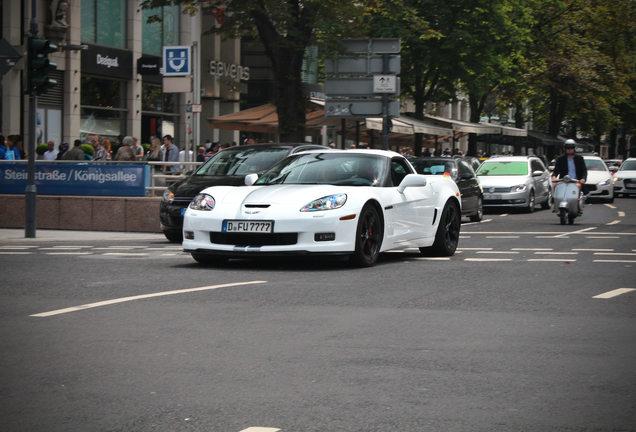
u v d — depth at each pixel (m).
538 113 79.94
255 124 33.03
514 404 5.29
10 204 21.70
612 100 67.25
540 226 23.84
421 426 4.83
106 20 41.31
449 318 8.28
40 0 36.47
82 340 7.17
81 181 21.23
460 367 6.25
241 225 11.95
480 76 46.56
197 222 12.26
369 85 27.30
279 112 29.16
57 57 37.62
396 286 10.53
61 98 38.28
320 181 13.24
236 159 18.70
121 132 42.91
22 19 36.34
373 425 4.85
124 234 19.95
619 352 6.77
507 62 48.75
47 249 15.77
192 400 5.38
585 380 5.88
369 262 12.61
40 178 21.56
